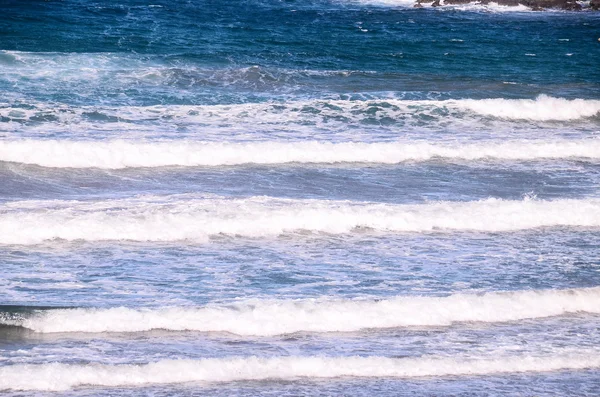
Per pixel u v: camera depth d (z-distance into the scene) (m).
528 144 38.66
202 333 21.97
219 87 47.00
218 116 40.81
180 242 27.70
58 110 39.75
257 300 23.34
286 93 46.59
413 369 20.59
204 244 27.66
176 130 38.41
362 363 20.64
